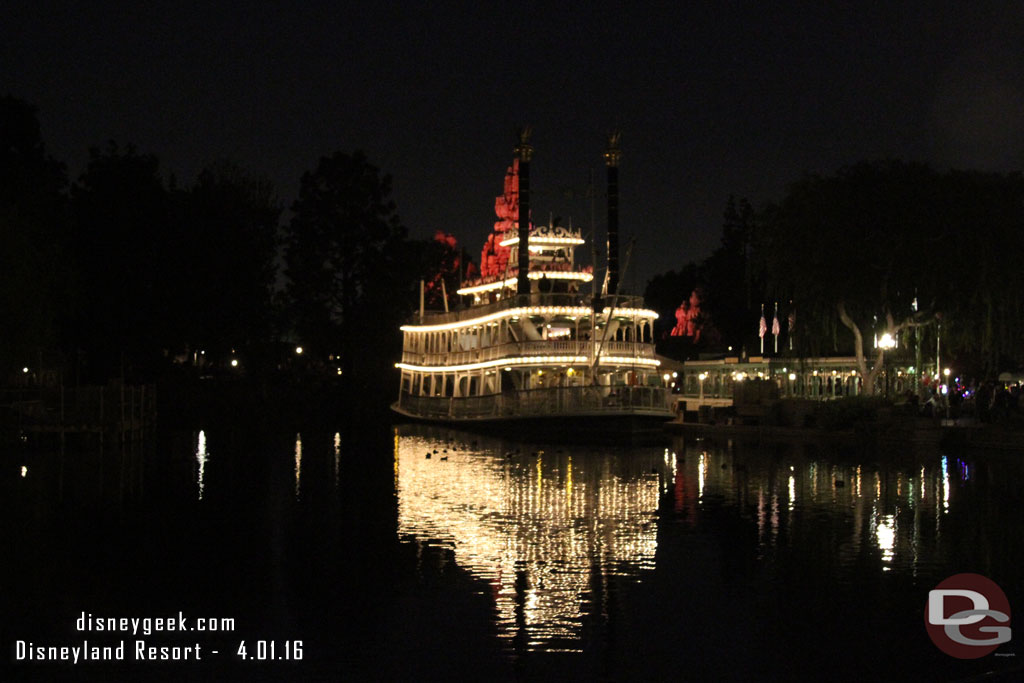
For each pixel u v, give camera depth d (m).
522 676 16.52
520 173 68.69
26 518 30.94
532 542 26.34
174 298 75.69
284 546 26.31
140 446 56.91
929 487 35.41
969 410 56.22
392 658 17.45
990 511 30.20
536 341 62.62
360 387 100.50
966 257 50.38
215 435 67.75
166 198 76.19
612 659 17.20
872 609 19.83
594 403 57.62
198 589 22.05
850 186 53.09
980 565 23.14
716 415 66.19
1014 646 17.67
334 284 102.50
